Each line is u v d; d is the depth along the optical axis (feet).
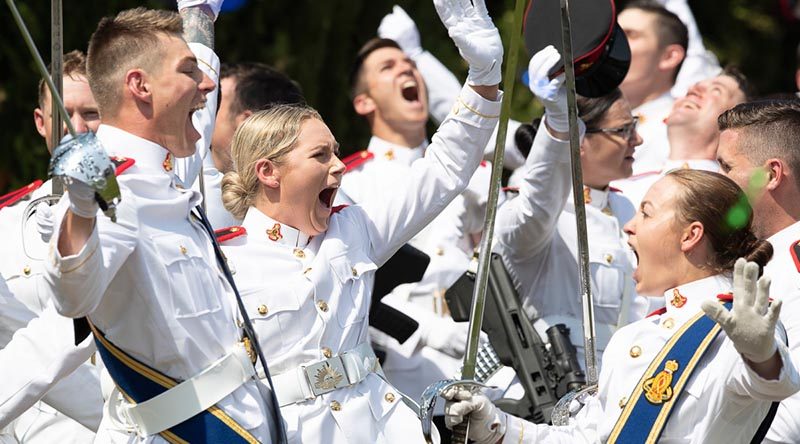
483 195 75.15
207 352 45.01
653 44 90.68
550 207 63.41
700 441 46.44
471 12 52.80
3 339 56.49
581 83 62.39
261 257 49.62
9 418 46.16
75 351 46.29
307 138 50.24
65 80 61.87
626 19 91.56
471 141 52.85
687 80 102.63
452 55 116.98
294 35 113.50
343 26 114.52
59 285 40.19
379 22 116.06
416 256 65.87
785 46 151.64
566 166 62.54
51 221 48.57
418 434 49.42
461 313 65.05
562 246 66.33
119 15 46.34
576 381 61.93
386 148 82.69
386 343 74.02
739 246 48.93
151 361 44.60
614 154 66.85
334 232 50.83
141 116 45.29
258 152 50.39
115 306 44.14
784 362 42.93
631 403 47.21
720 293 48.34
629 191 76.64
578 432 50.44
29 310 56.75
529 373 62.90
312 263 49.67
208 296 45.37
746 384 43.80
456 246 77.05
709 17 147.95
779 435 51.34
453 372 73.31
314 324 48.80
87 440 56.80
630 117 67.21
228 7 104.22
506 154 79.05
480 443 49.26
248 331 45.73
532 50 62.69
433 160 53.11
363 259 50.80
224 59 111.55
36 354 46.37
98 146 39.24
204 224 46.80
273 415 46.55
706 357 46.98
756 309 41.50
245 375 45.57
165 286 44.01
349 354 49.16
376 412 49.03
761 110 57.62
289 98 70.64
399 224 52.29
